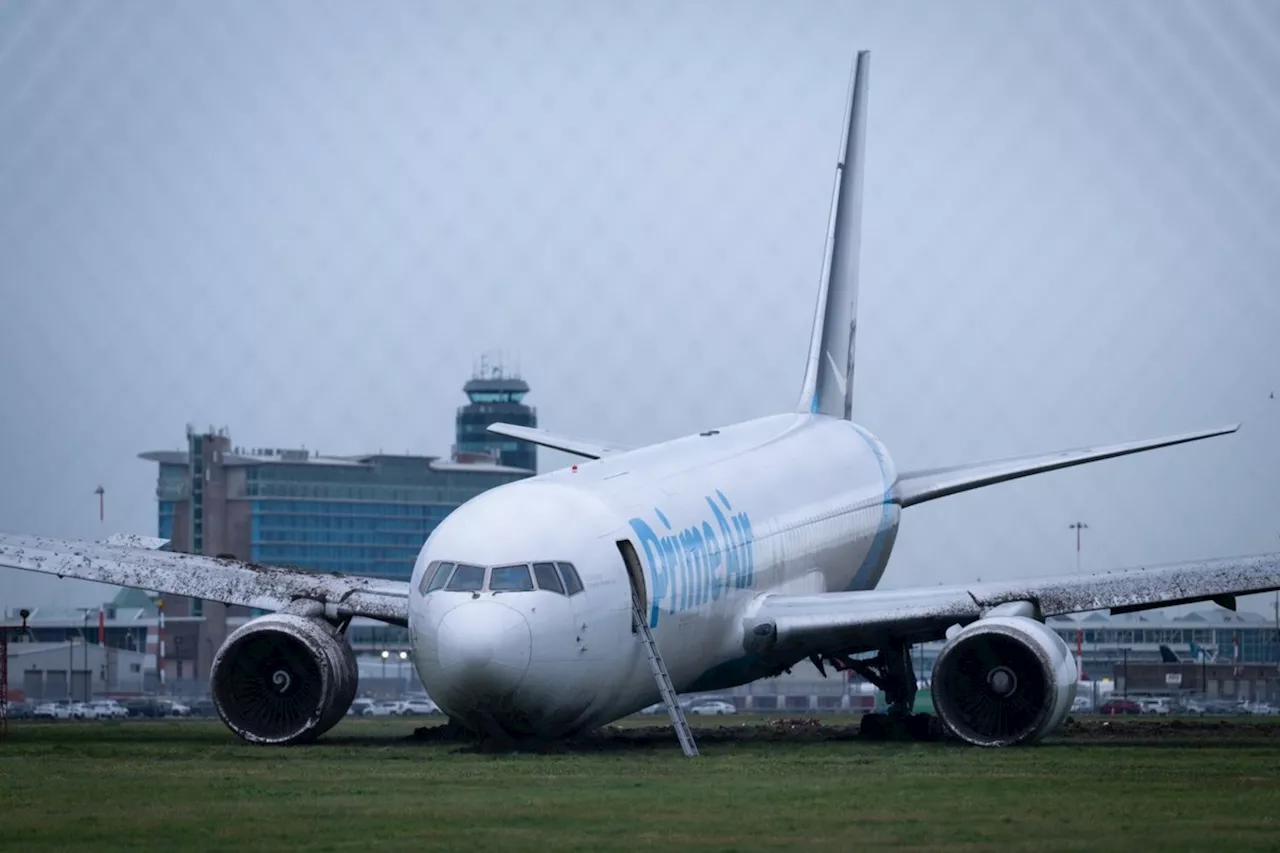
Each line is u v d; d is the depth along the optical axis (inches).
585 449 5679.1
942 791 2699.3
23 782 2896.2
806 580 5019.7
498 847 2079.2
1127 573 4133.9
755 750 3769.7
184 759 3417.8
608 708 3713.1
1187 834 2178.9
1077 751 3663.9
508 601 3403.1
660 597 3814.0
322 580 4197.8
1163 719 6555.1
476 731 3585.1
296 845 2103.8
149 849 2073.1
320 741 4116.6
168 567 4242.1
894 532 5944.9
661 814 2393.0
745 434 5442.9
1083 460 5679.1
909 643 4562.0
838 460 5649.6
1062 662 3764.8
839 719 7130.9
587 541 3609.7
